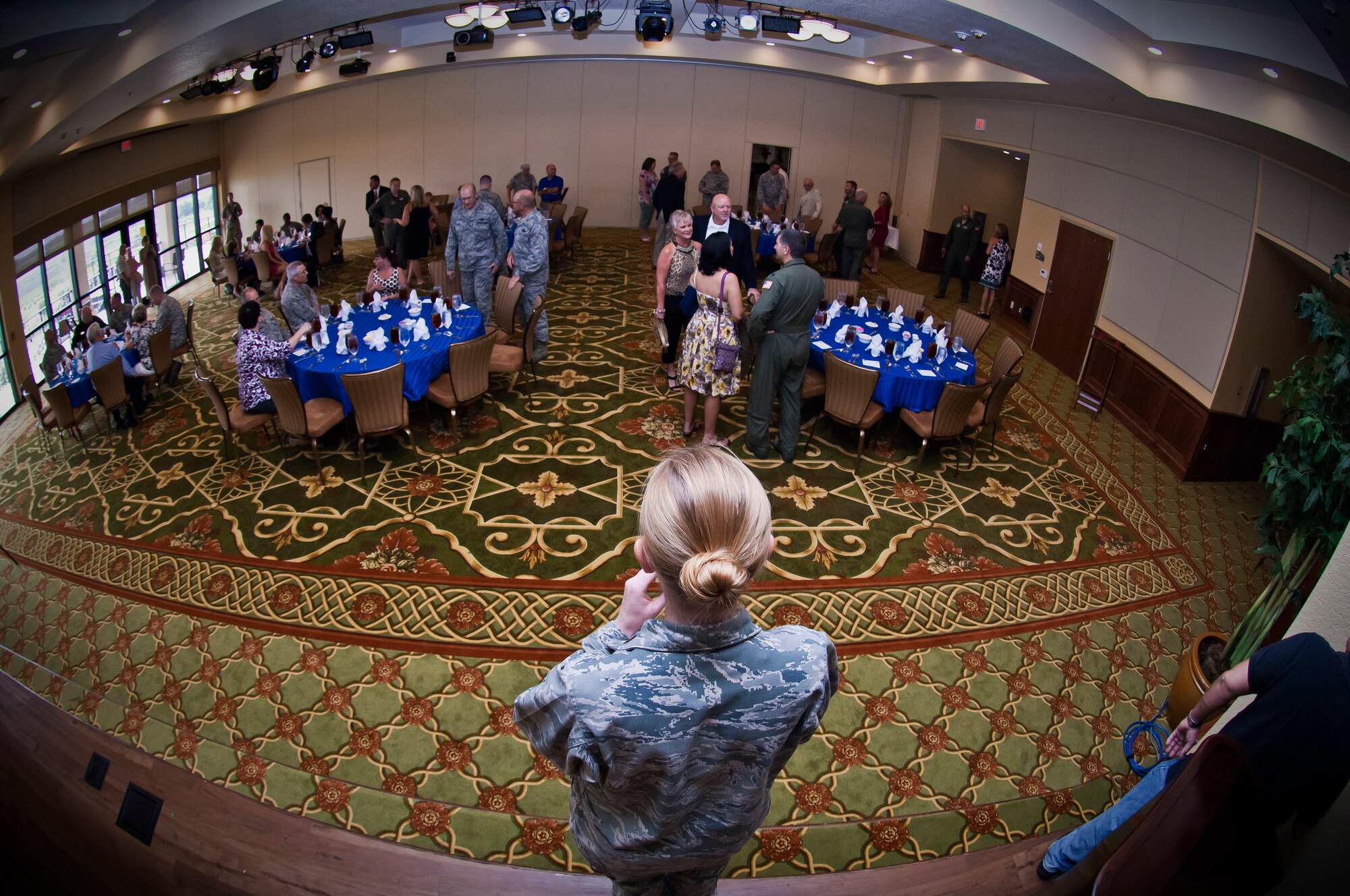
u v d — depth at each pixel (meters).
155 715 4.11
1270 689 1.33
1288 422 6.90
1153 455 7.49
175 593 5.01
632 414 7.26
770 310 5.89
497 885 1.61
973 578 5.39
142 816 1.54
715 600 0.91
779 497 6.09
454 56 13.23
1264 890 1.15
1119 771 4.06
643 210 14.22
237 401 8.01
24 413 8.80
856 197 11.62
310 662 4.46
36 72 5.11
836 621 4.91
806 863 3.00
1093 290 8.73
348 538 5.51
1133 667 4.77
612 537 5.57
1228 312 6.68
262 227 13.06
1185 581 5.61
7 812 1.45
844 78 12.97
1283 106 4.80
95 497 6.15
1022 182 13.52
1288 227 5.94
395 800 3.30
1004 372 6.71
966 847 3.40
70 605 4.92
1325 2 2.75
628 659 0.99
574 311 9.95
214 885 1.50
